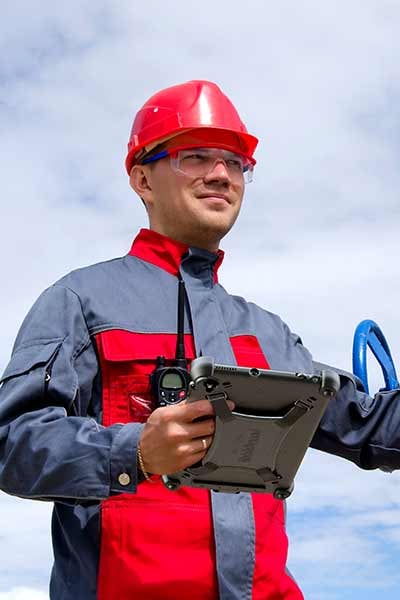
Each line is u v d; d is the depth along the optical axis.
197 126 3.91
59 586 3.48
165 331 3.67
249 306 4.04
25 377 3.42
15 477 3.28
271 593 3.42
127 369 3.55
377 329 4.38
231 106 4.08
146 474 3.16
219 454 3.08
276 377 2.99
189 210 3.87
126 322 3.63
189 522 3.36
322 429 3.97
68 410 3.45
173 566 3.31
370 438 3.93
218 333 3.73
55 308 3.63
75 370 3.55
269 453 3.12
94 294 3.69
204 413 3.00
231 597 3.33
